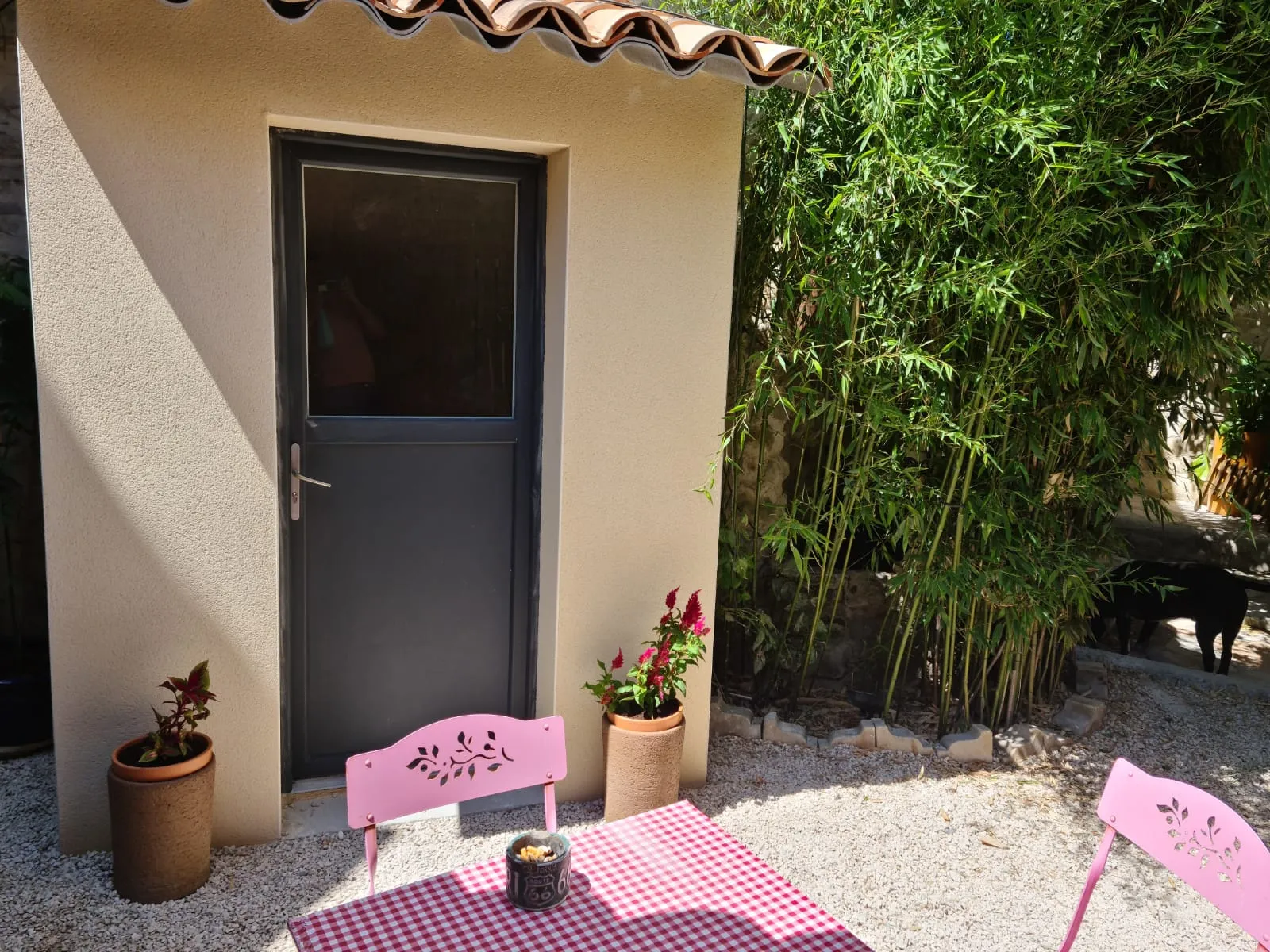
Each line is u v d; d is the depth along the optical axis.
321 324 3.20
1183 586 4.84
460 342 3.37
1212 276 3.36
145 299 2.69
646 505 3.38
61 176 2.58
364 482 3.31
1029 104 3.12
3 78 3.91
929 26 3.10
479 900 1.80
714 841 2.02
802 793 3.57
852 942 1.71
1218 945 2.81
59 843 2.97
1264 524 6.05
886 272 3.41
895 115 3.18
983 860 3.20
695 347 3.36
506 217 3.33
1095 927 2.87
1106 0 3.04
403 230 3.23
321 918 1.73
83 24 2.53
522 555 3.52
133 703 2.86
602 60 2.63
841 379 3.45
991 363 3.41
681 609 3.49
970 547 3.77
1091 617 5.18
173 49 2.61
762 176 3.66
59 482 2.69
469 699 3.56
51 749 3.66
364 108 2.82
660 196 3.21
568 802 3.43
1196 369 3.74
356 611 3.37
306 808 3.25
